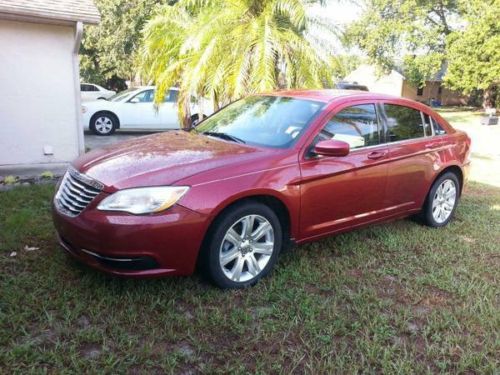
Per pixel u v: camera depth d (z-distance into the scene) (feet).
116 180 10.69
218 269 11.24
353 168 13.52
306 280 12.34
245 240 11.70
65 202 11.50
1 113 24.59
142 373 8.48
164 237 10.34
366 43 100.37
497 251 15.31
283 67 30.42
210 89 30.45
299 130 13.05
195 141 13.47
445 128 17.51
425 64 96.63
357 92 15.52
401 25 96.12
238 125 14.44
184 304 10.89
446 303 11.70
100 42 86.02
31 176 23.32
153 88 44.83
